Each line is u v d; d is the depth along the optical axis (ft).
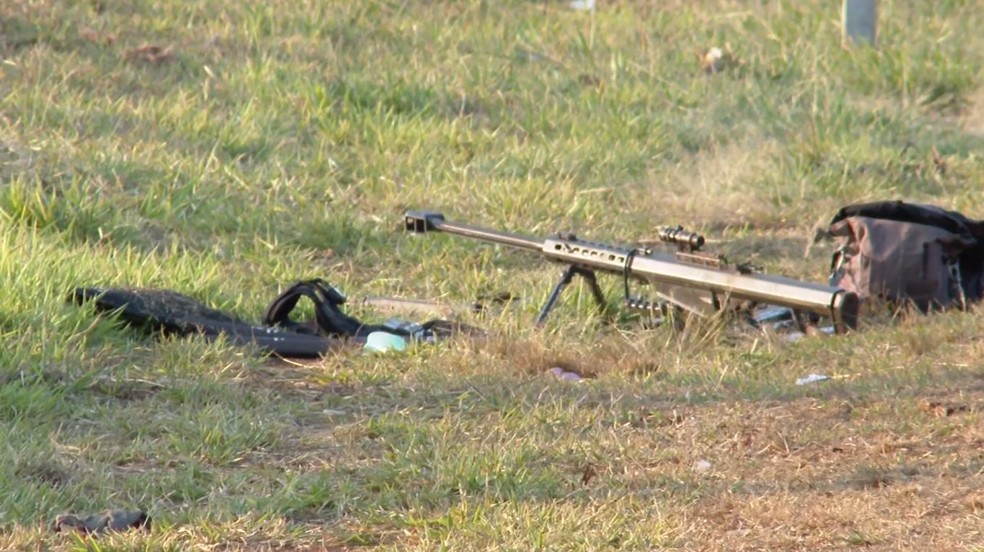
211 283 85.46
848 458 54.85
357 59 146.10
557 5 179.52
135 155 111.14
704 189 122.01
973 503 48.44
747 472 53.78
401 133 126.41
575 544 45.60
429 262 99.96
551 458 55.62
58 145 108.58
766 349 75.92
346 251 102.89
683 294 80.33
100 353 69.77
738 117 141.28
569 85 147.02
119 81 128.36
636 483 52.60
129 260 85.81
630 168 126.52
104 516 47.62
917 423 58.54
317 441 59.00
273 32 148.56
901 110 146.00
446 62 147.95
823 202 119.03
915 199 120.57
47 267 79.30
